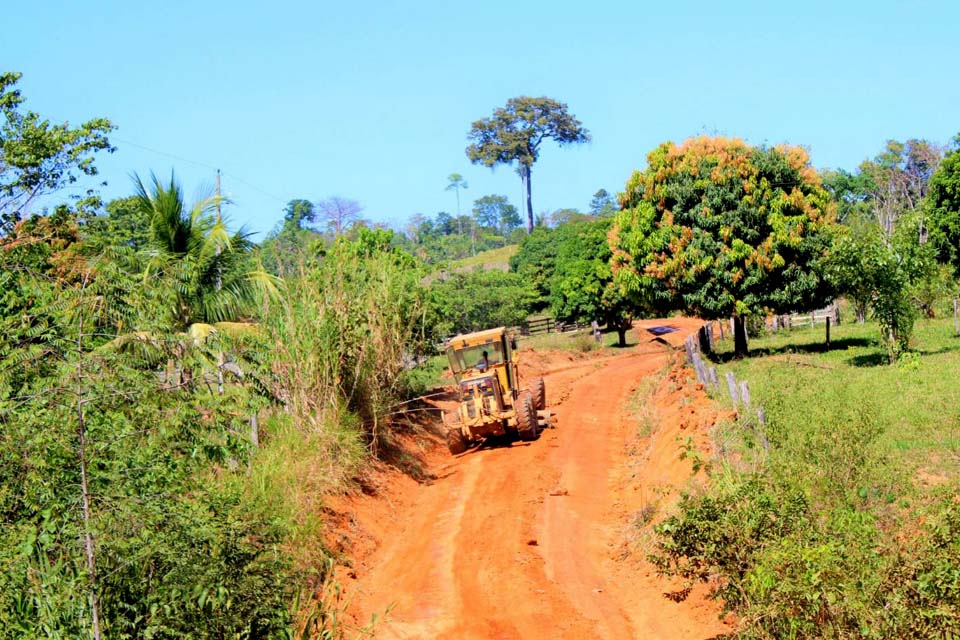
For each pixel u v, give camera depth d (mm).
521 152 121688
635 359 42688
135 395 9125
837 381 19938
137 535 8977
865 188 71688
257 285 19656
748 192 29922
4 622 8227
